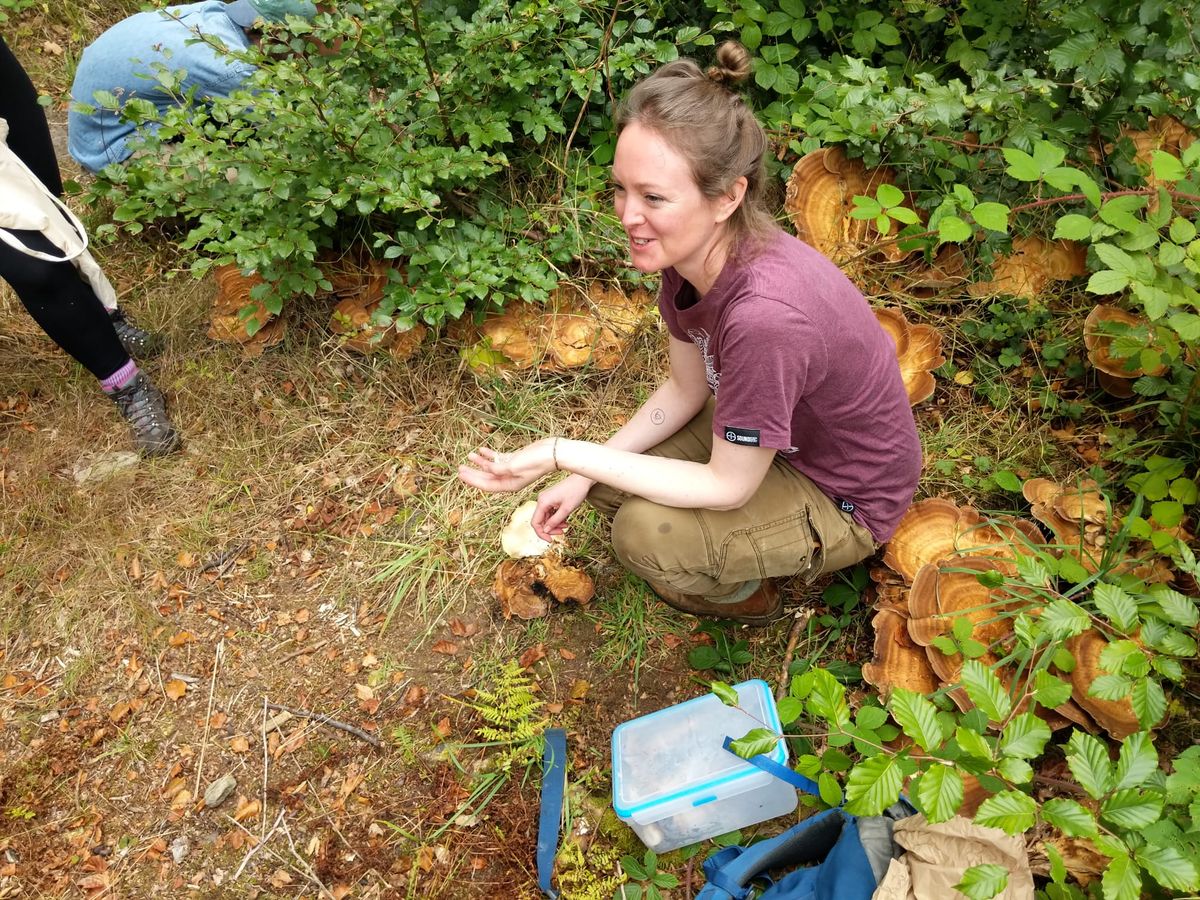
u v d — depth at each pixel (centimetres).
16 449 267
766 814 189
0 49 230
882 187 226
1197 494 199
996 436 240
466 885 189
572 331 269
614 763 192
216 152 249
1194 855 127
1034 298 253
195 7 300
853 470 180
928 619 194
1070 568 192
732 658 213
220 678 224
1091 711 177
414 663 224
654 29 291
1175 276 187
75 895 193
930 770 127
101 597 238
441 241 257
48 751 214
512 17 262
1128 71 235
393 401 272
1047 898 152
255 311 265
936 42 295
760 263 150
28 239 225
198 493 258
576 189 282
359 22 243
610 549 235
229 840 199
